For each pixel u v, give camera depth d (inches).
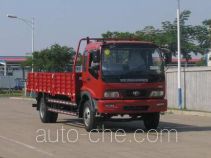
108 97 696.4
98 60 700.7
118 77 698.8
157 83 714.8
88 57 732.0
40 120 938.1
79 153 526.3
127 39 756.0
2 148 567.2
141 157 495.8
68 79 779.4
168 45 1754.4
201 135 681.0
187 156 499.5
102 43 703.1
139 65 709.9
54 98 855.7
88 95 724.7
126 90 700.7
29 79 983.0
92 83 717.3
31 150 550.3
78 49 769.6
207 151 532.1
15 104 1565.0
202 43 1914.4
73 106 786.2
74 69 768.3
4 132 729.0
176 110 1166.3
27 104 1563.7
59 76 817.5
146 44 718.5
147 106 708.7
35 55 2199.8
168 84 1289.4
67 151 541.0
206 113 1079.6
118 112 697.6
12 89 3088.1
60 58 2151.8
